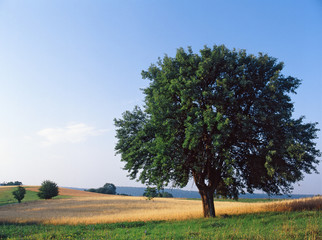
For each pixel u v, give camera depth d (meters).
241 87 22.30
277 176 22.91
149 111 22.98
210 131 21.39
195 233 14.56
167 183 22.81
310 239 11.27
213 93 21.17
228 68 22.50
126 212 46.88
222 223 18.33
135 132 25.36
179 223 20.80
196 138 20.23
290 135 20.72
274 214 20.95
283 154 20.83
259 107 20.69
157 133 21.98
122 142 25.58
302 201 28.80
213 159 23.05
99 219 30.91
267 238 11.84
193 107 21.69
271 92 21.44
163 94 23.83
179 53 24.02
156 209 51.03
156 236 14.57
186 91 20.80
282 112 20.56
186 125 20.69
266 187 25.36
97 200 80.88
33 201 82.31
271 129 21.52
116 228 20.34
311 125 22.72
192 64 23.25
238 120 20.84
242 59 23.62
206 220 21.06
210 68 23.06
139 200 78.56
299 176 21.70
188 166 23.95
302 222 15.55
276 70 23.52
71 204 69.81
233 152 23.84
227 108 22.05
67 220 31.16
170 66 24.28
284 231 12.89
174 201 74.38
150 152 22.58
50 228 22.77
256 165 22.66
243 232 13.79
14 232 20.23
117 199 84.75
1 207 67.38
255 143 22.86
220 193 27.20
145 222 23.98
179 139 22.50
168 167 21.91
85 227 22.11
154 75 26.62
